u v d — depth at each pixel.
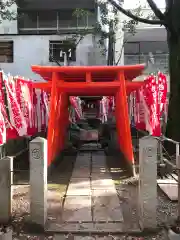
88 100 22.84
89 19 24.77
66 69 8.98
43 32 25.11
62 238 4.91
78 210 6.04
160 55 26.17
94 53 22.94
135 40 27.58
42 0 24.30
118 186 7.81
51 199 6.75
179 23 12.23
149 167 5.16
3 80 7.54
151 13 22.34
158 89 8.98
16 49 23.02
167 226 5.31
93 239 4.88
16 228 5.27
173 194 6.93
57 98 9.79
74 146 15.63
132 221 5.52
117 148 14.05
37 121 10.99
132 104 12.92
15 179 8.38
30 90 9.84
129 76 10.30
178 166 5.61
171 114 12.27
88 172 9.70
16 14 22.91
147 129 9.52
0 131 6.98
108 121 19.02
